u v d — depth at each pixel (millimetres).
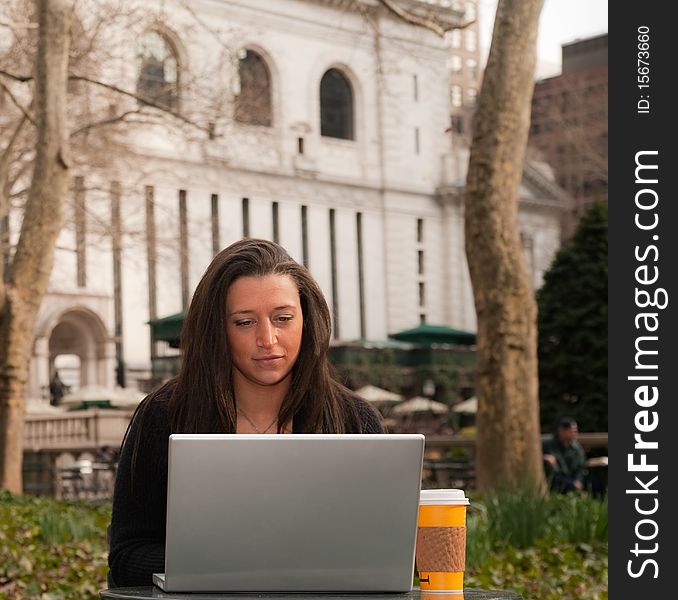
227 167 50656
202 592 2406
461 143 59062
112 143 25688
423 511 2449
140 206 29766
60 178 13430
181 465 2342
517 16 9875
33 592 6785
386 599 2402
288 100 53500
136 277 46375
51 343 45594
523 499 8180
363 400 3143
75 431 24672
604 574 7211
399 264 57750
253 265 2850
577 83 60156
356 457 2395
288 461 2375
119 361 46188
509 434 9875
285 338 2846
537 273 60938
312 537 2406
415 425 37031
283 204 53375
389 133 57812
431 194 59281
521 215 60469
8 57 21672
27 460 21875
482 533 7422
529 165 60062
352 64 55938
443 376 44594
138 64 27891
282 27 53031
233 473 2361
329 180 55250
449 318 59469
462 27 12789
